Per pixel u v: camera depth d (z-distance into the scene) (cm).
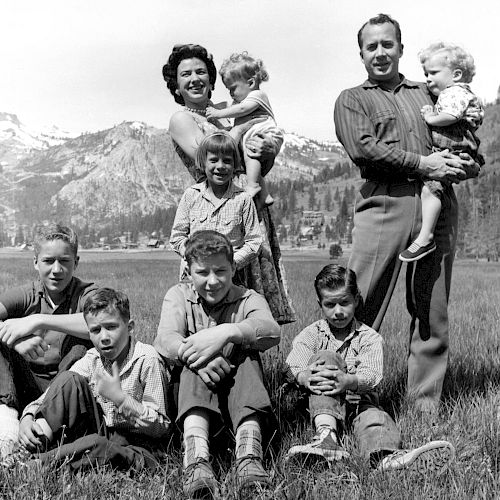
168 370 504
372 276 578
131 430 463
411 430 504
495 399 560
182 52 583
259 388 450
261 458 429
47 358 517
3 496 382
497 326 1021
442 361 580
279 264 580
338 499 387
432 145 581
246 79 588
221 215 527
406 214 568
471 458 436
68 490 387
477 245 15938
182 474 408
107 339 464
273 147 566
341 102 587
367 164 568
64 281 522
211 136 516
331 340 533
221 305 494
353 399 503
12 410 493
